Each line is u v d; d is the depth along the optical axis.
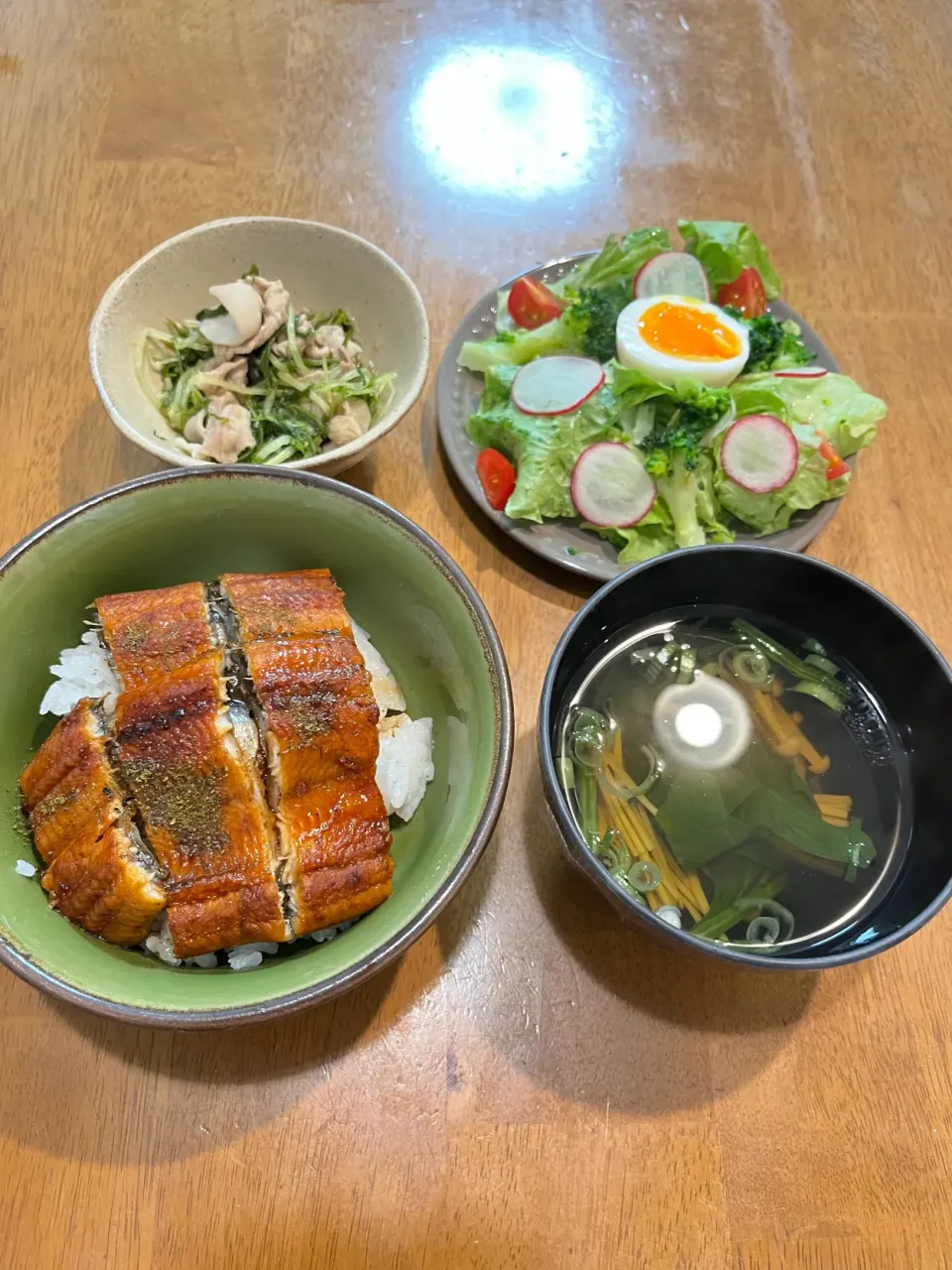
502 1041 0.30
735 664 0.32
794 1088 0.30
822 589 0.31
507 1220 0.28
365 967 0.24
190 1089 0.28
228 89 0.48
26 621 0.29
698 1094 0.29
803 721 0.32
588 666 0.32
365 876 0.27
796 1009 0.30
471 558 0.37
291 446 0.36
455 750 0.30
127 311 0.36
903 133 0.50
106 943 0.27
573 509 0.37
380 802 0.28
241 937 0.27
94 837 0.27
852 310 0.45
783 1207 0.28
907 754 0.31
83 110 0.46
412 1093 0.29
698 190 0.47
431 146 0.47
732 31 0.53
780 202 0.47
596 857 0.27
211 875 0.26
